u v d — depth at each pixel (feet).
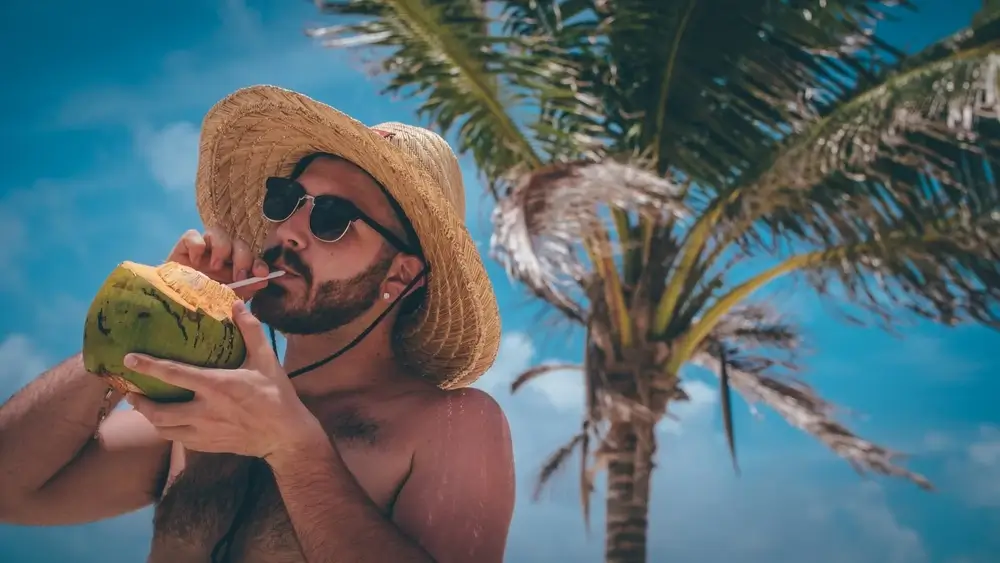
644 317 29.32
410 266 9.04
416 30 26.96
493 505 7.84
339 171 9.12
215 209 10.36
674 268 29.73
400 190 8.91
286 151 9.90
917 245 26.63
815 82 25.89
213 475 7.95
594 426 28.99
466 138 29.01
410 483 7.82
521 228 21.88
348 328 8.79
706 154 27.12
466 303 9.23
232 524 7.65
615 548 29.19
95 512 8.69
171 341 6.59
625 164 24.81
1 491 8.29
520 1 28.94
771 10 25.48
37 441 8.16
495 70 27.43
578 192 22.62
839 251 28.04
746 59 25.75
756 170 26.50
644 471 29.40
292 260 8.64
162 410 6.59
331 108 8.70
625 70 26.94
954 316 27.45
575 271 26.66
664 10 25.91
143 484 8.68
